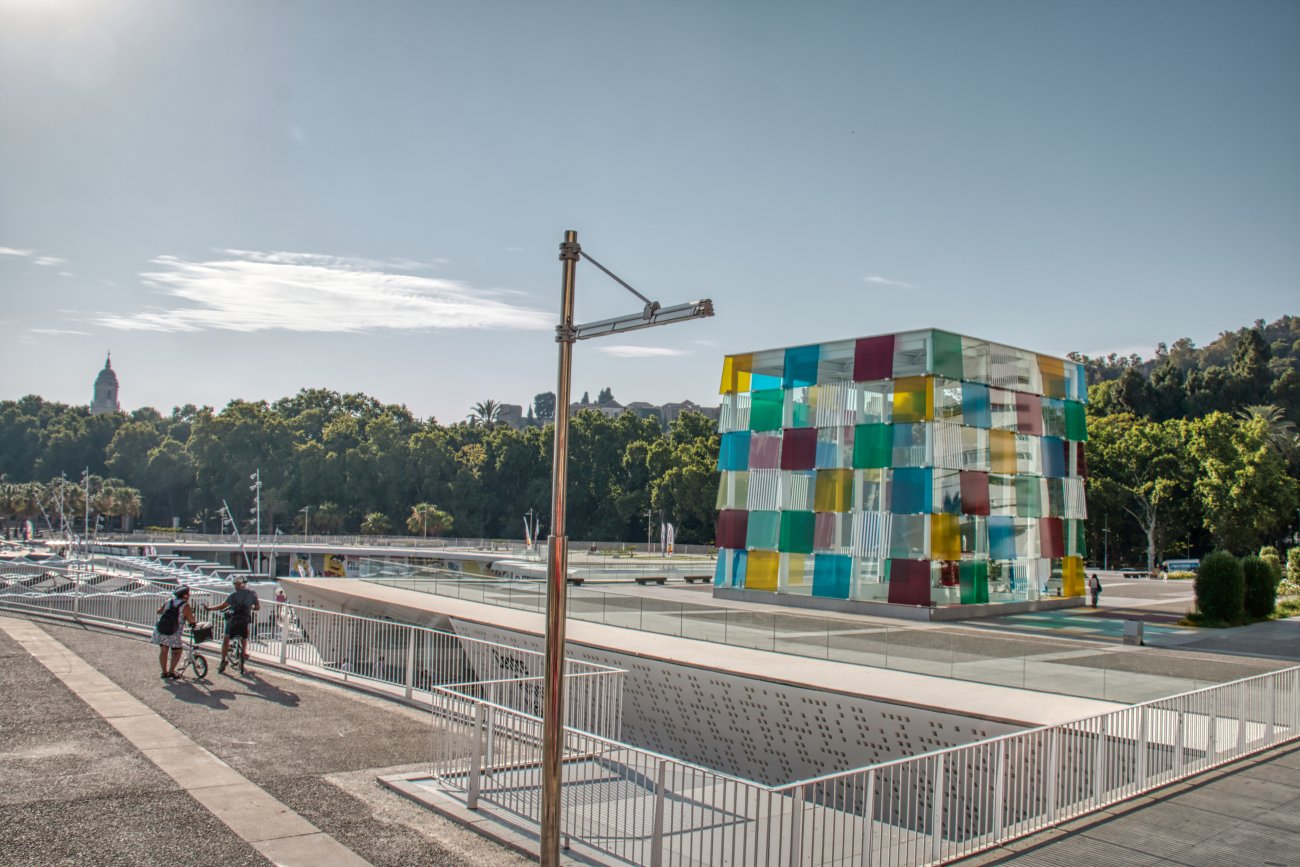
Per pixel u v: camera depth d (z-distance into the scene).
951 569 39.22
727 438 48.03
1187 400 116.44
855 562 41.09
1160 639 30.30
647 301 8.71
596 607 28.27
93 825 10.62
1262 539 83.69
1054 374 46.62
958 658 19.23
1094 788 11.63
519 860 10.06
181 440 178.38
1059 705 16.33
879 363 41.44
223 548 95.94
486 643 18.31
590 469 124.44
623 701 23.02
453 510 122.50
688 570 66.62
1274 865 9.44
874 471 41.28
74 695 16.94
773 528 45.16
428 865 9.81
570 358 9.05
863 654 21.09
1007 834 10.47
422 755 14.02
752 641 23.44
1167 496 84.31
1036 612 41.47
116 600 25.88
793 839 8.77
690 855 9.59
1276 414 94.69
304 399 166.88
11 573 32.72
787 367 45.72
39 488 147.25
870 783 9.39
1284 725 15.39
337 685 18.97
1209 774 12.97
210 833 10.48
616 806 10.52
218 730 14.96
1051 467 45.50
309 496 125.00
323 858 9.88
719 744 20.75
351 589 37.19
